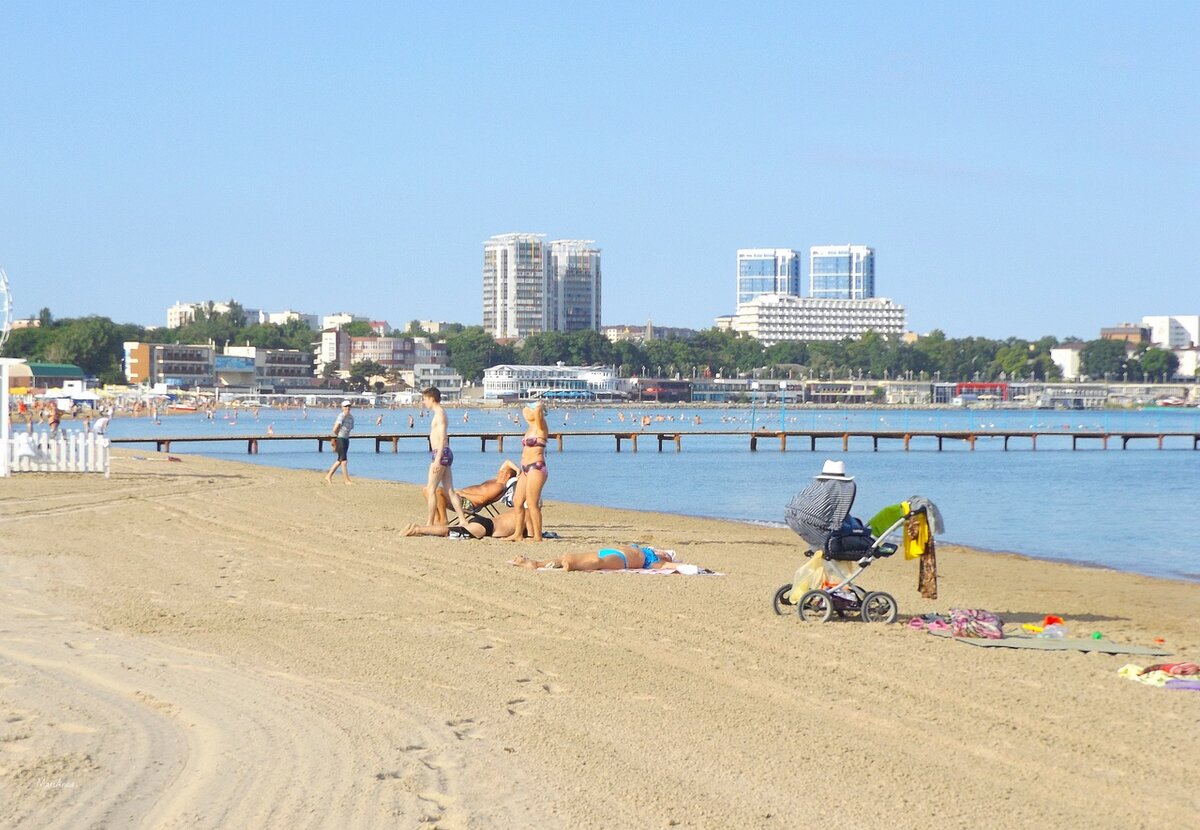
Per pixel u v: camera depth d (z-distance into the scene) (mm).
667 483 48469
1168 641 13320
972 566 21438
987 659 11273
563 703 9219
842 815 6887
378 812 6688
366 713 8742
